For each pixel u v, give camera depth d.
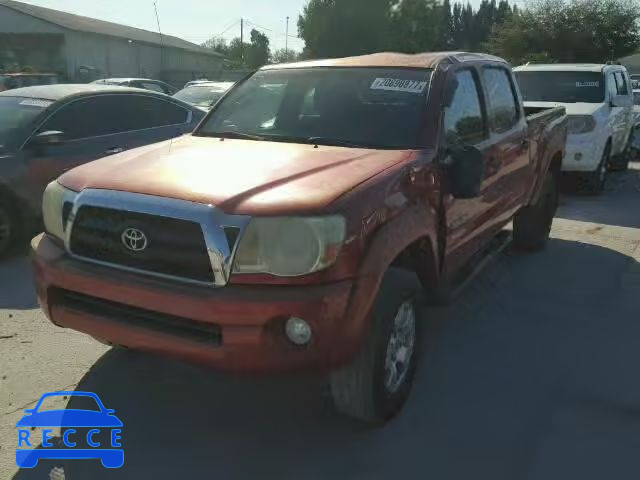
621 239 7.23
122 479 2.93
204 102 13.98
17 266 5.94
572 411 3.53
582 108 9.52
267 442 3.23
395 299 3.06
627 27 35.91
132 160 3.47
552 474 2.99
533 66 11.13
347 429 3.34
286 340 2.77
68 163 6.36
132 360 4.04
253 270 2.73
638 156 14.45
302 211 2.74
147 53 44.31
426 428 3.34
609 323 4.75
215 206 2.77
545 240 6.62
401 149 3.66
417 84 4.03
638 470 3.03
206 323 2.75
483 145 4.40
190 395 3.65
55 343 4.25
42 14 38.00
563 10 36.19
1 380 3.75
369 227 2.94
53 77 26.09
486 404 3.59
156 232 2.85
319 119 4.06
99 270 2.99
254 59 52.41
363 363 3.00
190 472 2.99
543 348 4.32
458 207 3.94
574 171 9.48
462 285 4.63
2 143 6.12
